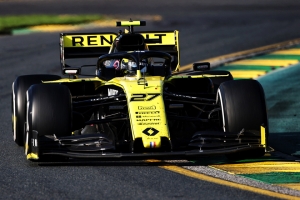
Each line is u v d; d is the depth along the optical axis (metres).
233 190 23.25
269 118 40.31
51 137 26.84
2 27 98.88
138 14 127.06
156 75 32.50
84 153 25.97
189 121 28.86
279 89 50.31
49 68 64.12
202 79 33.06
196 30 94.62
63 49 40.53
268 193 22.86
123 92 29.61
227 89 28.41
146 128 26.31
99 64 33.41
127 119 27.84
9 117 42.28
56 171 26.44
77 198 22.42
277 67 60.78
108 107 30.89
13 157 29.97
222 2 154.75
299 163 28.06
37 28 102.12
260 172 26.17
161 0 159.62
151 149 26.06
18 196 22.88
